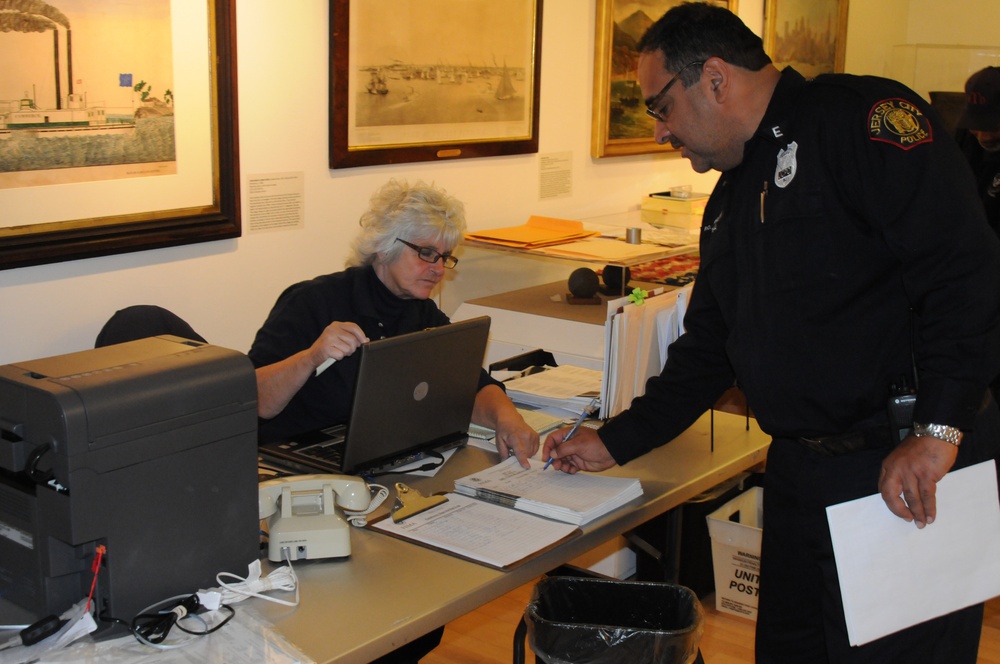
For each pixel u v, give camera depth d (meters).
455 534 1.67
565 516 1.74
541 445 2.16
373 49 3.04
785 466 1.74
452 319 3.09
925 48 5.91
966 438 1.56
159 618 1.33
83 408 1.25
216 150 2.68
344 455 1.85
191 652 1.28
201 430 1.38
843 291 1.58
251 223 2.84
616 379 2.25
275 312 2.22
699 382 1.98
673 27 1.69
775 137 1.63
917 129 1.49
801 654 1.83
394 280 2.22
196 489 1.39
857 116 1.54
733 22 1.68
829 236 1.57
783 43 5.04
